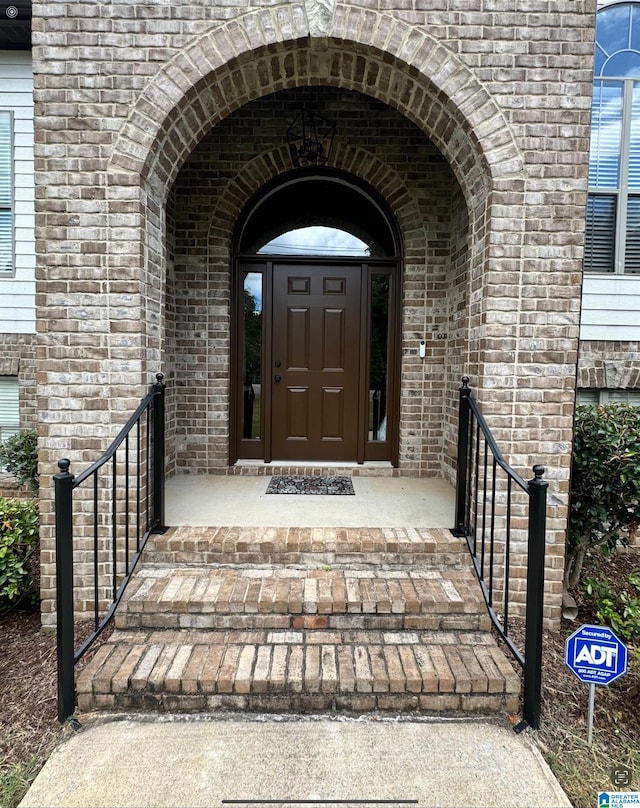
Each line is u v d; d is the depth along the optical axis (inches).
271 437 171.5
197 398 164.9
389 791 67.5
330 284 169.3
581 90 102.1
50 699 86.0
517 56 101.8
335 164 158.2
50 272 104.2
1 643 103.9
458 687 82.1
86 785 68.0
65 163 103.0
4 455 146.8
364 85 112.9
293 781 68.9
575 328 105.2
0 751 75.2
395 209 161.5
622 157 165.6
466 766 72.1
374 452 172.9
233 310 167.5
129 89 102.3
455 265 155.9
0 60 172.6
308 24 101.0
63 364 105.5
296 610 94.8
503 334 105.3
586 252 170.1
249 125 157.0
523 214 103.5
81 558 107.5
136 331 105.3
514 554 108.0
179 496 139.3
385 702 82.4
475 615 95.8
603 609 106.9
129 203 103.6
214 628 94.9
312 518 121.7
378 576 104.3
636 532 153.0
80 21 101.3
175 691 82.0
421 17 101.6
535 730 79.4
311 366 170.7
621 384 166.7
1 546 107.5
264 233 169.6
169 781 68.7
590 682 77.7
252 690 81.8
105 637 99.7
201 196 159.3
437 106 108.0
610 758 75.4
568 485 107.1
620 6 160.9
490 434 98.7
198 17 101.4
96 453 106.6
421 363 165.3
